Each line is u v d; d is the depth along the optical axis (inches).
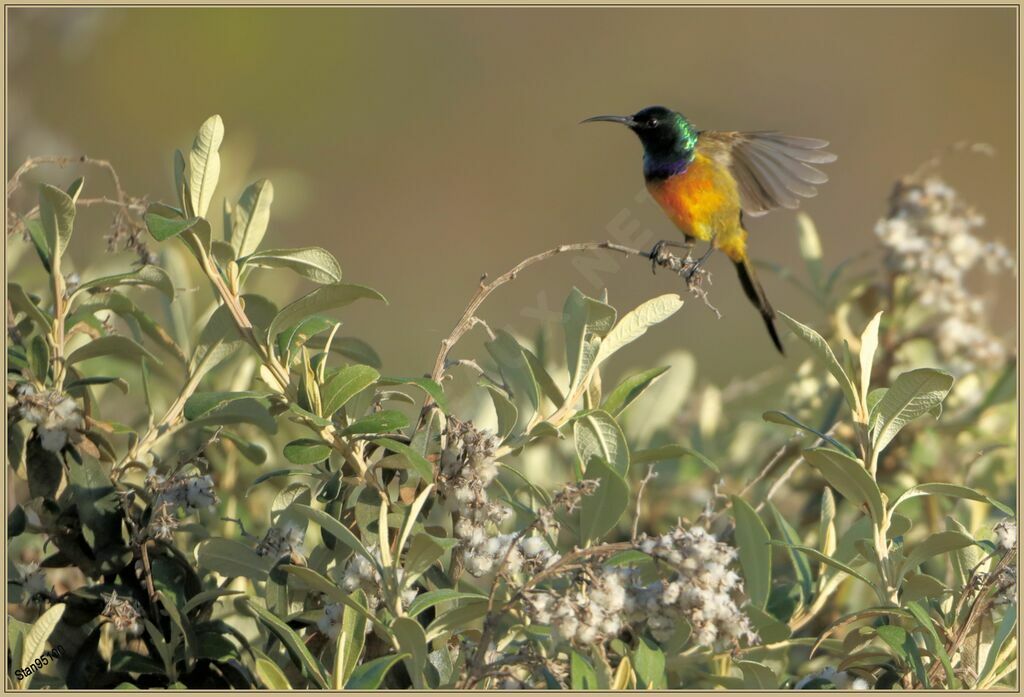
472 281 941.8
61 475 209.0
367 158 1138.0
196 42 1186.6
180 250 315.0
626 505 189.0
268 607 192.4
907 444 298.8
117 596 195.5
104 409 284.8
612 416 208.1
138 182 1050.7
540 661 175.8
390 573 176.7
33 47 757.9
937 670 184.5
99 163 223.3
